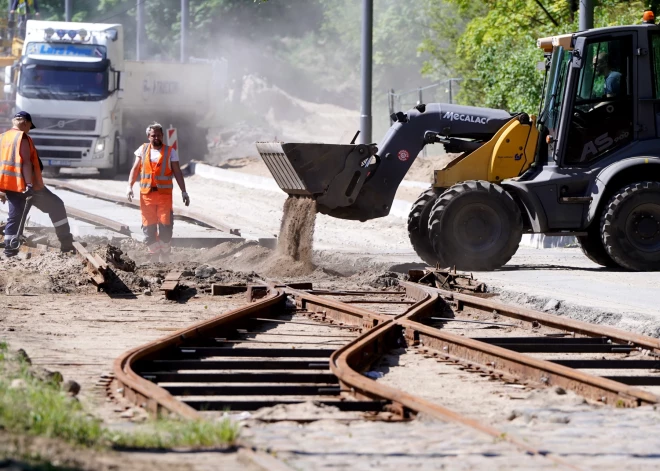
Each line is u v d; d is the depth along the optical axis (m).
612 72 50.72
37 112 108.69
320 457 18.02
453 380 26.70
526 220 51.47
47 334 31.81
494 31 102.06
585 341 32.16
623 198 49.88
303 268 48.91
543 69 52.62
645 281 46.56
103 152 110.25
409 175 104.25
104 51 110.25
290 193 50.94
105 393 23.31
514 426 21.16
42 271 43.69
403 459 17.95
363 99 78.62
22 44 125.44
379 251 58.94
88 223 66.12
